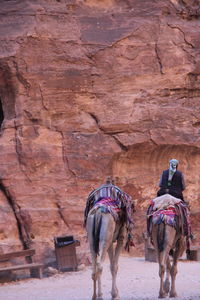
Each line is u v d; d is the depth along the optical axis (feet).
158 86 80.79
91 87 78.28
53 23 77.66
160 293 49.21
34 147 75.92
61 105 77.30
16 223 74.90
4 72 76.64
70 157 76.79
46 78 76.84
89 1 80.48
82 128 77.71
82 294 53.83
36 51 76.64
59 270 69.82
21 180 75.31
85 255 73.56
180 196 52.34
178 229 50.65
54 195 75.56
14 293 57.26
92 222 48.44
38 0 78.07
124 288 55.88
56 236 72.95
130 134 79.00
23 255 67.46
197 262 72.64
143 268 68.28
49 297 53.11
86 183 76.84
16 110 77.15
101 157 77.87
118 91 79.15
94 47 78.54
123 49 79.61
